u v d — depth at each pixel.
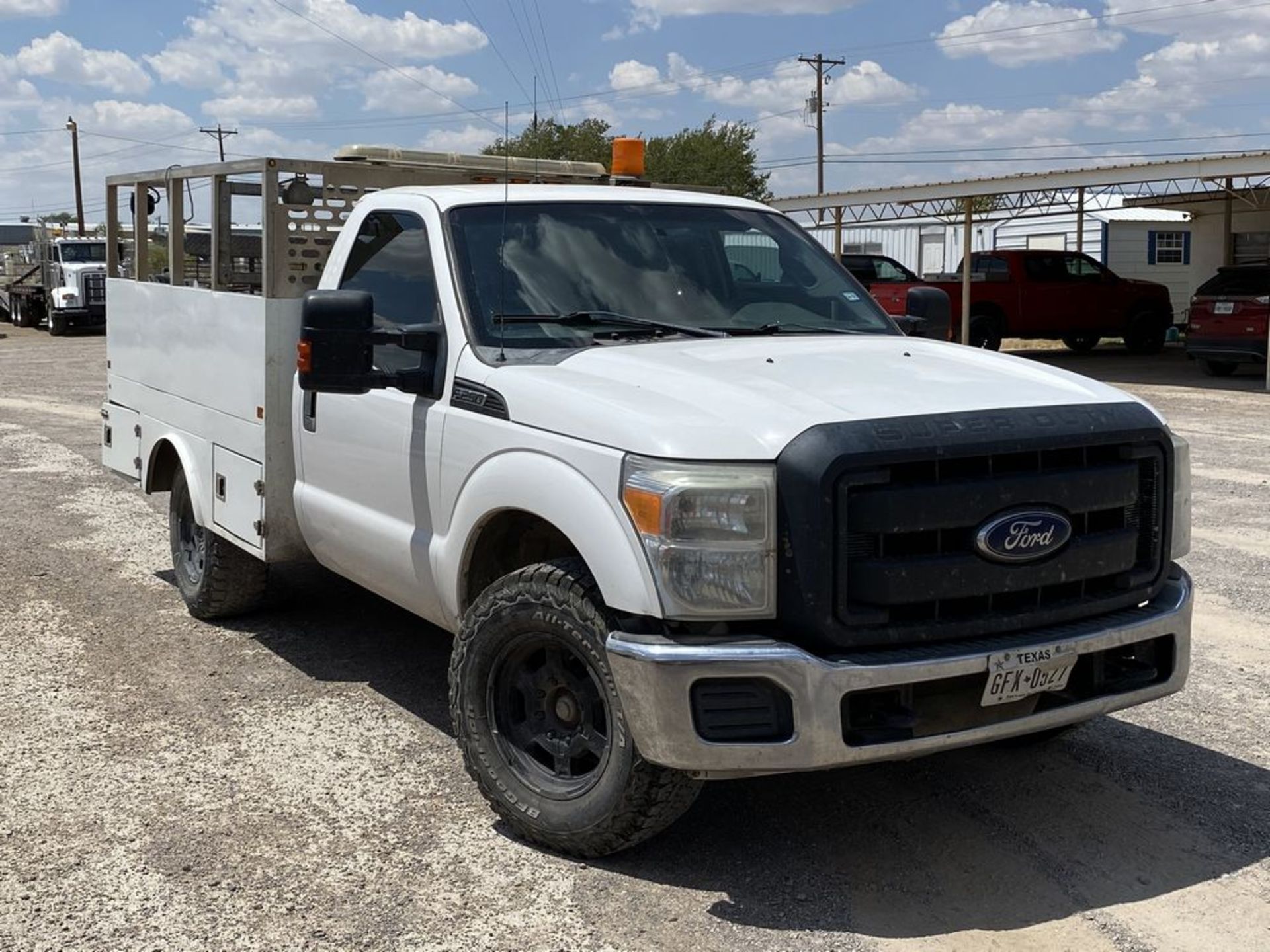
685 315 4.82
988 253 25.64
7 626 6.59
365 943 3.53
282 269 5.61
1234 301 19.88
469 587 4.43
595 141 39.34
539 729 4.11
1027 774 4.70
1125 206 31.78
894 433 3.55
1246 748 4.97
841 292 5.31
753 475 3.51
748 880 3.88
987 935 3.57
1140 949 3.50
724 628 3.58
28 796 4.48
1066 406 3.87
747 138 62.97
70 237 35.81
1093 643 3.79
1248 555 8.07
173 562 6.98
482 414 4.26
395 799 4.47
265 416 5.59
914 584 3.54
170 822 4.28
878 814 4.35
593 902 3.74
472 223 4.82
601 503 3.69
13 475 11.16
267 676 5.80
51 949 3.49
